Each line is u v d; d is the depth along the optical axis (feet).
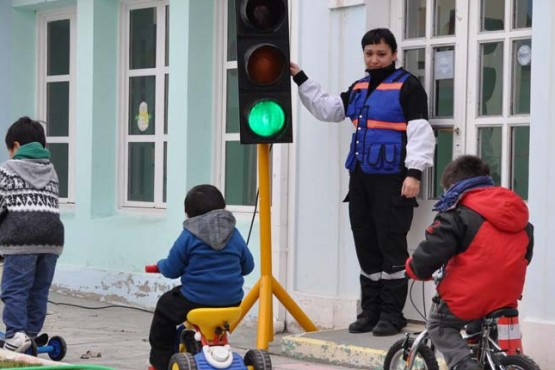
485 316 30.63
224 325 31.60
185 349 32.99
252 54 38.65
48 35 62.85
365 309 43.04
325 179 45.62
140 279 54.75
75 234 58.85
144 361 40.86
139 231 55.31
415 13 44.24
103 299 56.75
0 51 62.03
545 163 37.99
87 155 57.98
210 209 33.58
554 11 37.88
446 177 31.58
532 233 31.68
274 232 47.34
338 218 45.16
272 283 41.86
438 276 31.27
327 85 45.62
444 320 30.96
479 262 30.27
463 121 42.42
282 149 47.03
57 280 59.26
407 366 31.81
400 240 41.78
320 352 40.93
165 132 56.13
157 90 56.59
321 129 45.70
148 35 57.21
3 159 62.13
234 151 52.80
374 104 41.86
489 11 41.88
